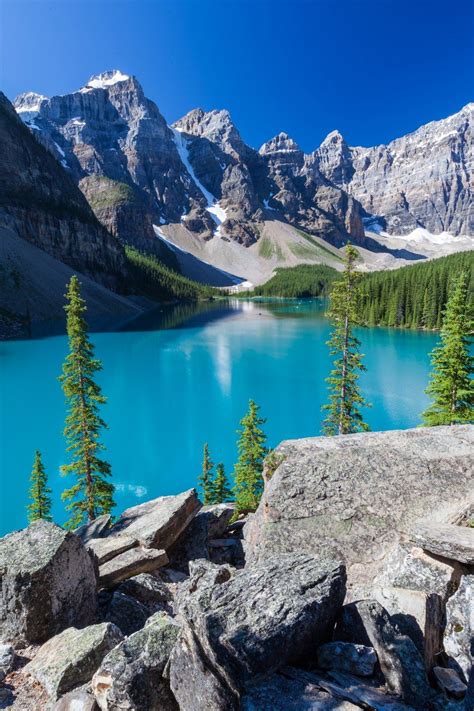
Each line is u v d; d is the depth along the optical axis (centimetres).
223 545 1216
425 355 8406
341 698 423
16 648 703
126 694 479
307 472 938
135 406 5616
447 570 621
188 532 1220
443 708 408
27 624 708
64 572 762
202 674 457
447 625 535
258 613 496
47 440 4419
